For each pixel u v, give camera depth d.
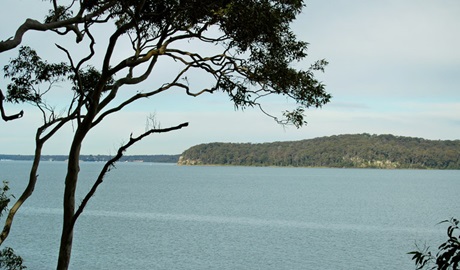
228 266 27.86
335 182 139.75
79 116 10.81
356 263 29.23
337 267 28.12
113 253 30.53
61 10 10.89
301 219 50.56
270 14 9.80
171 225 44.12
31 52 11.92
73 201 10.85
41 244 32.09
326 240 37.28
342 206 65.94
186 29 10.54
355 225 46.41
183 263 28.27
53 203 61.00
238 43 10.53
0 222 42.22
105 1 10.30
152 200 71.00
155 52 10.45
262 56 10.75
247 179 155.88
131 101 10.91
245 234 39.59
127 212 53.97
